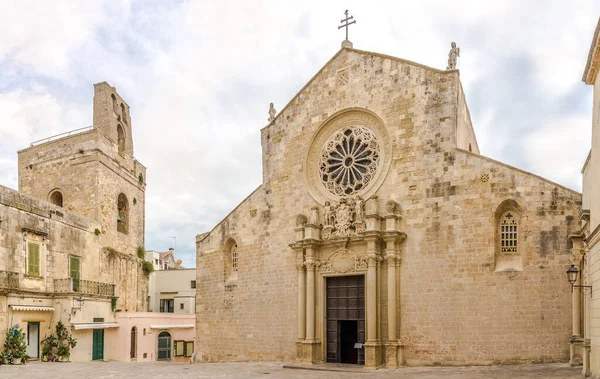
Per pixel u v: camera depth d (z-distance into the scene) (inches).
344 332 1369.3
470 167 1221.1
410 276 1249.4
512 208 1176.8
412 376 1040.2
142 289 2263.8
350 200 1352.1
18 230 1502.2
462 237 1204.5
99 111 2124.8
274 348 1417.3
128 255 2150.6
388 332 1240.2
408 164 1299.2
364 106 1391.5
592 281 866.1
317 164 1454.2
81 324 1660.9
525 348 1108.5
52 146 2094.0
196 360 1556.3
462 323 1175.0
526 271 1130.0
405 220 1278.3
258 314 1467.8
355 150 1403.8
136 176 2308.1
